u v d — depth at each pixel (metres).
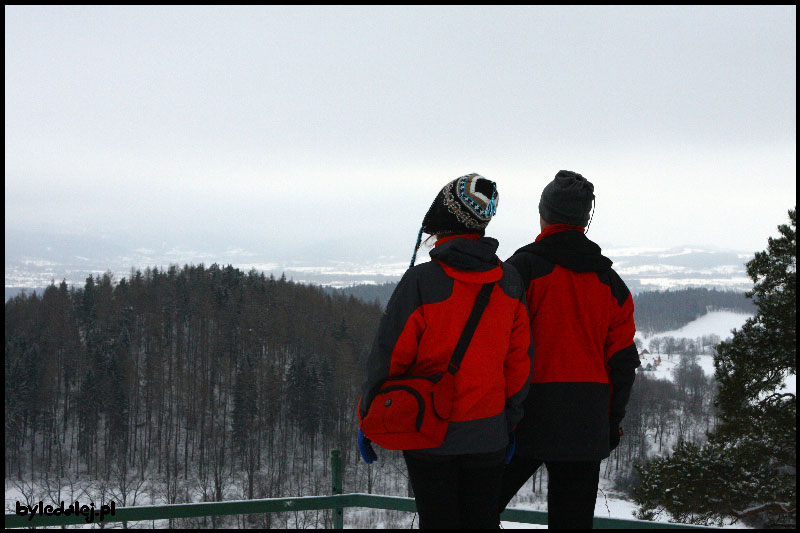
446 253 2.00
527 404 2.25
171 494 75.88
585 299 2.25
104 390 90.94
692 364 170.50
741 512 12.91
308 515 48.25
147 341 109.50
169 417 94.94
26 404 89.50
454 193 2.08
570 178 2.35
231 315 113.50
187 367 105.44
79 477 80.25
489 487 2.03
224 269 133.62
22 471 80.06
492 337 1.99
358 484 73.25
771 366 14.34
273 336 110.88
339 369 96.06
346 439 90.31
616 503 55.84
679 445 14.19
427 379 1.95
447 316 1.97
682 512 13.02
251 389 91.56
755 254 14.98
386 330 2.00
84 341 105.94
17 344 97.12
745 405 14.60
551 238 2.32
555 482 2.28
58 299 113.12
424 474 1.97
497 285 2.04
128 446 88.25
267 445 89.00
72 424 93.38
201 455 87.00
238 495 78.31
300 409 92.88
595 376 2.24
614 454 90.38
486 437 1.97
